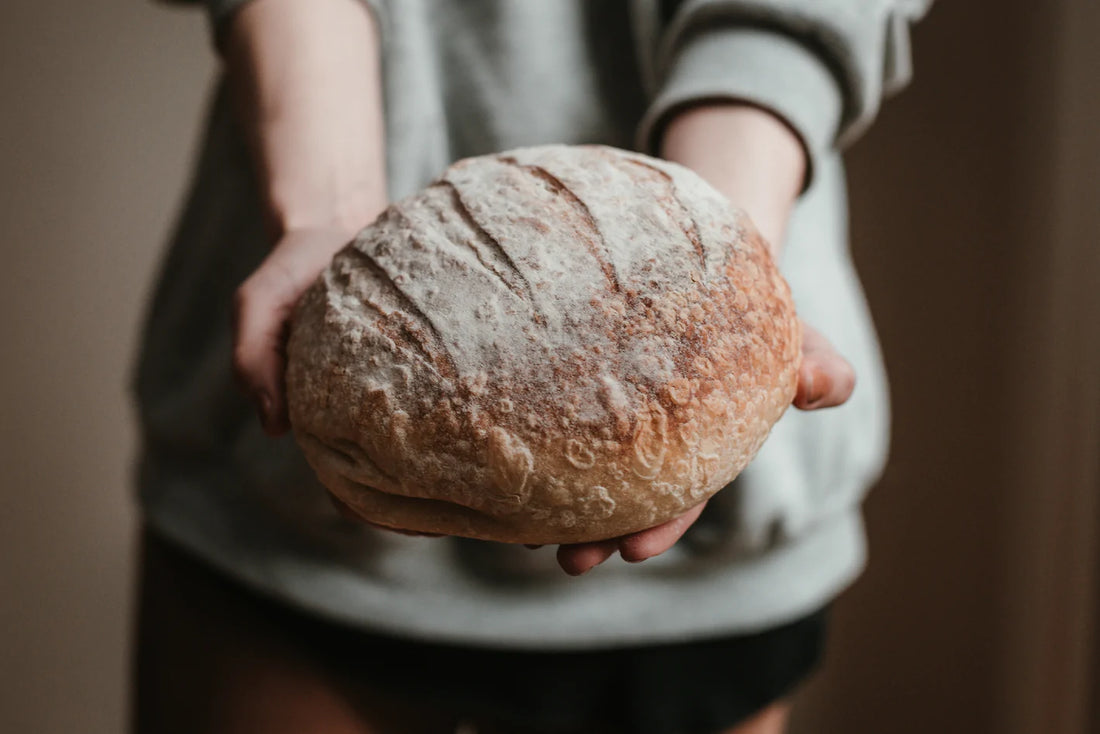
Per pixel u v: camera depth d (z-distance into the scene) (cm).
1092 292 105
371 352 45
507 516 45
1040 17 107
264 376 51
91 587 135
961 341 117
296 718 68
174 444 70
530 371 44
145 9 127
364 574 66
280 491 64
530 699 71
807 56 63
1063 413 108
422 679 69
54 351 130
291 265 54
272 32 62
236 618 68
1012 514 115
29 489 131
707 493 46
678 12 66
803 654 76
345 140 60
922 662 124
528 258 45
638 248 46
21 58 124
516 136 68
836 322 70
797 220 71
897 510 124
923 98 116
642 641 69
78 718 136
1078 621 109
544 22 68
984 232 114
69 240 129
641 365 44
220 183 71
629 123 70
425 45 68
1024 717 115
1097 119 103
